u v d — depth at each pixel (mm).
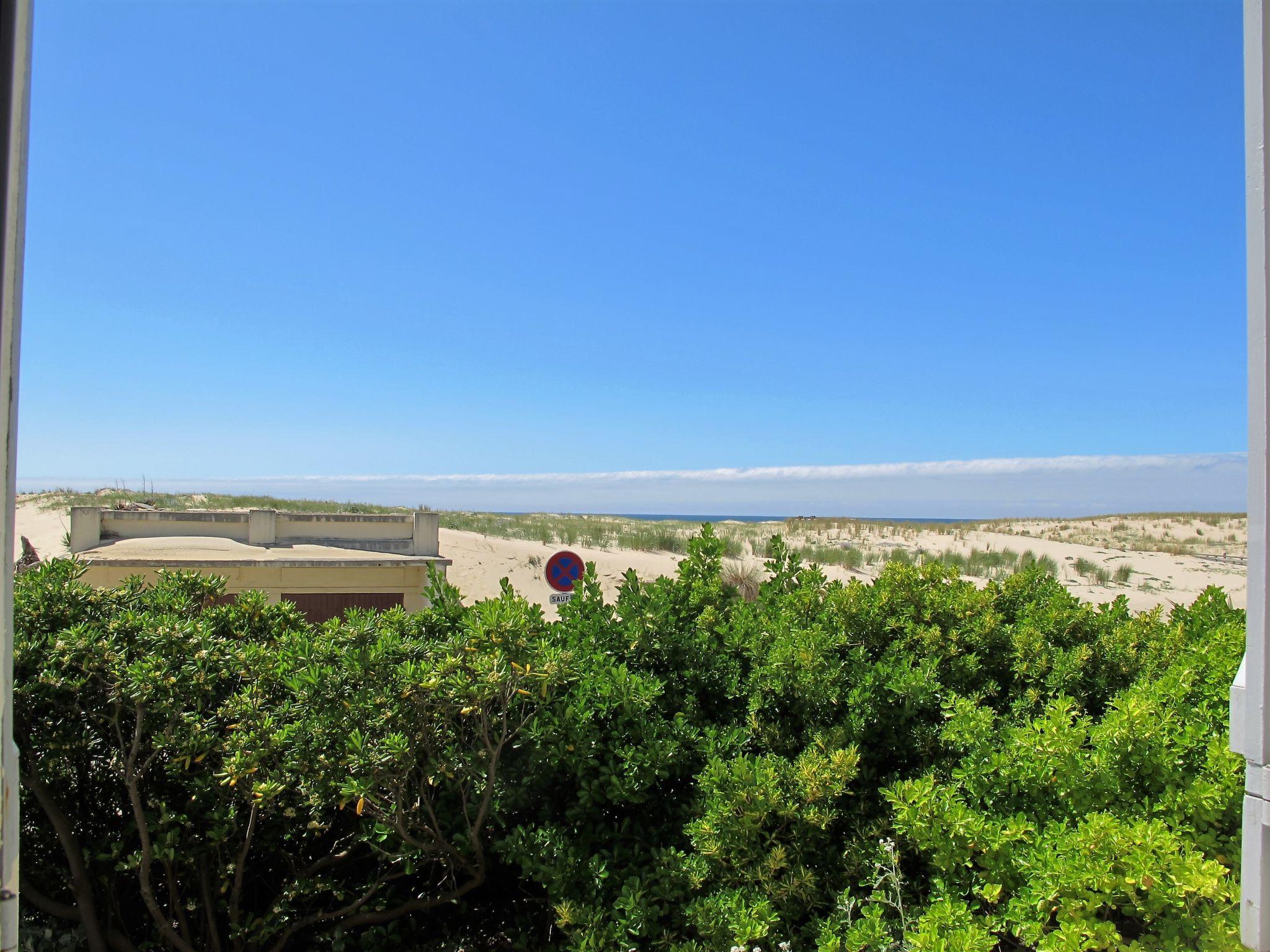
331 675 3480
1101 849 2658
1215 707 3441
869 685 3789
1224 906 2551
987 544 34375
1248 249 2002
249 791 3537
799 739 3904
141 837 3539
